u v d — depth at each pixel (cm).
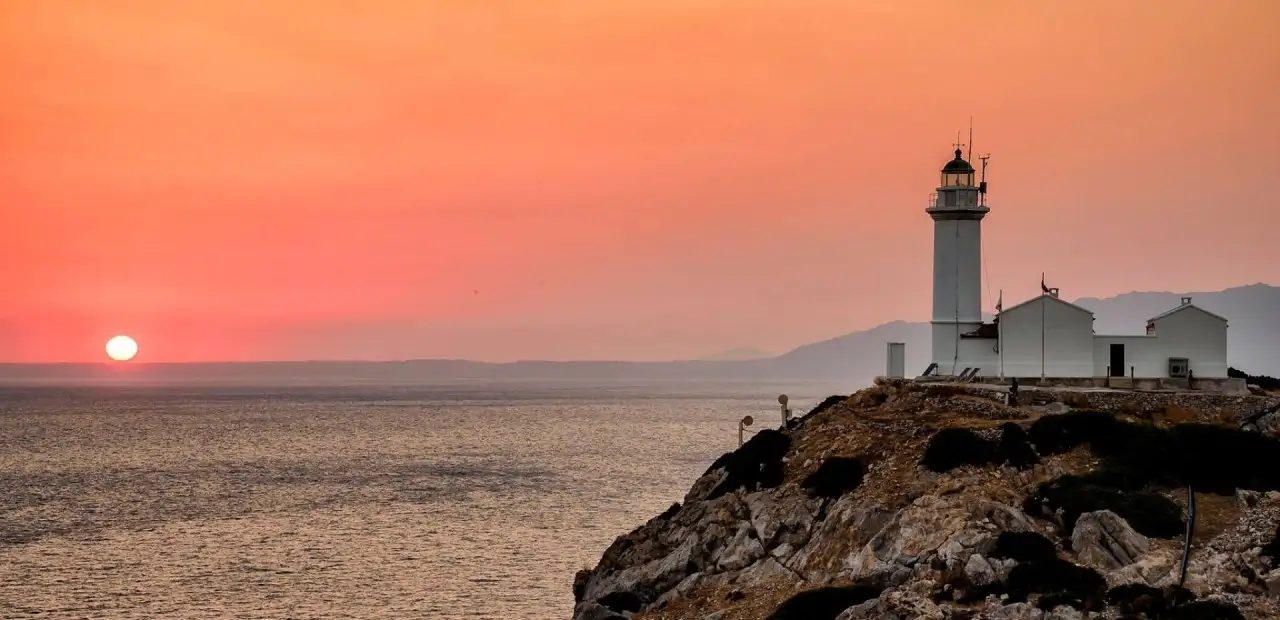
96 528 18862
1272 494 8462
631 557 10362
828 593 8144
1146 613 7112
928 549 8306
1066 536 8262
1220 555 7762
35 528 18888
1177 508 8394
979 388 11162
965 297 12912
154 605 13712
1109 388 11681
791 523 9456
